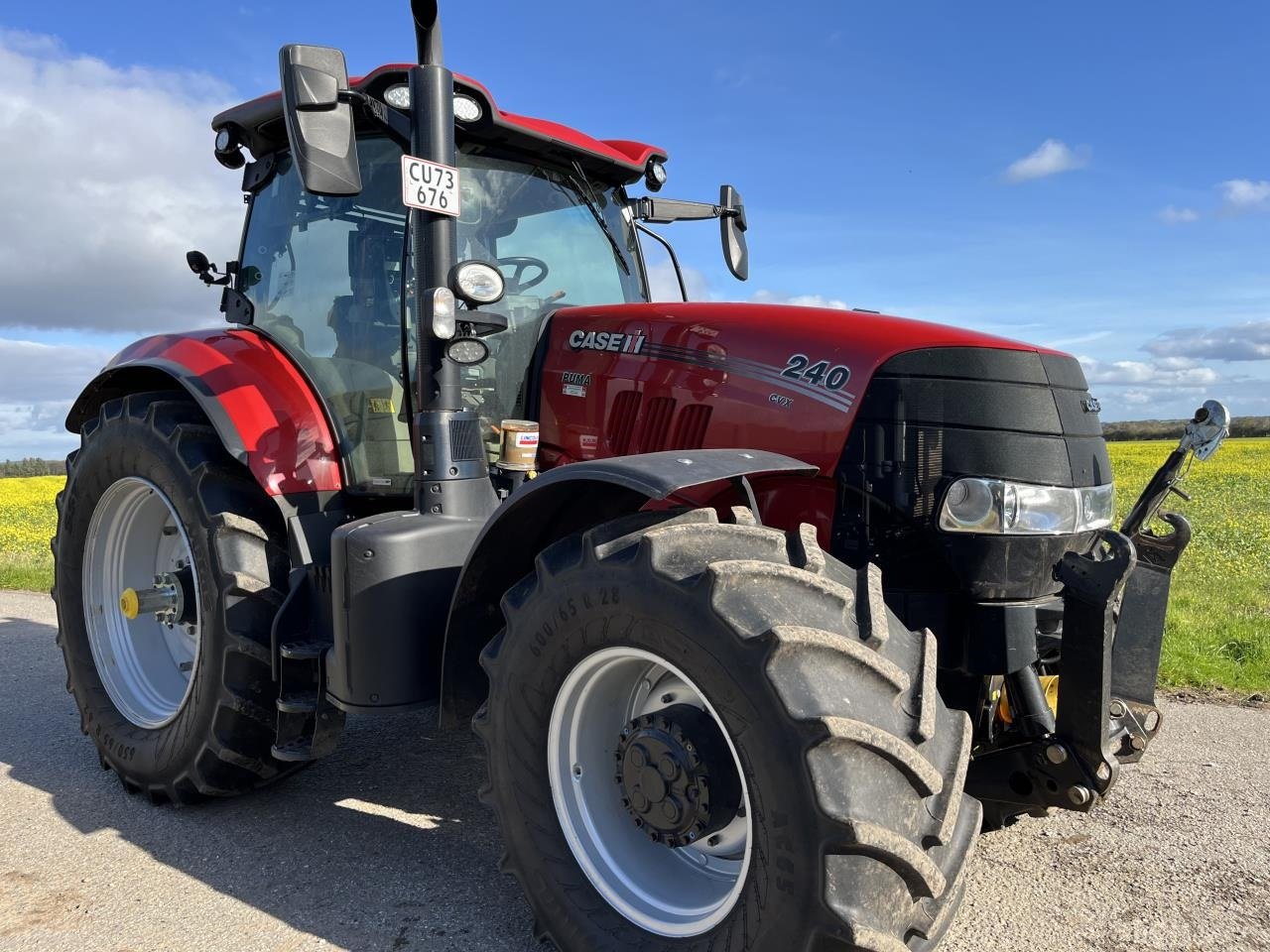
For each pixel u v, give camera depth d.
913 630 2.33
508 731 2.26
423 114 2.66
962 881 1.93
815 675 1.78
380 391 3.13
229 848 2.87
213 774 3.04
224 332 3.59
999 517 2.31
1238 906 2.56
